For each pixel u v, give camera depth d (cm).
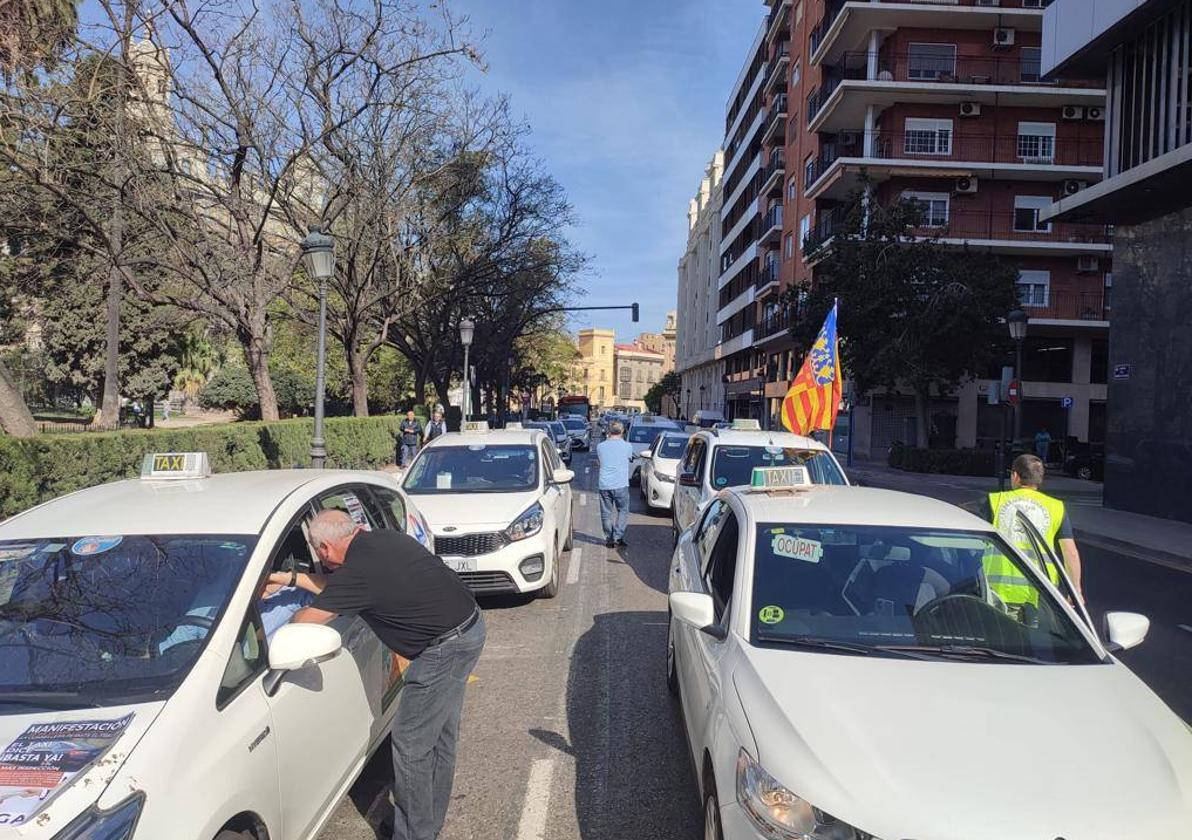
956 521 412
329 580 335
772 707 294
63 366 3341
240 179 1520
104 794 230
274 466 1670
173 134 1435
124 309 3250
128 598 315
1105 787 253
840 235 2914
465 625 352
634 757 464
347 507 438
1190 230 1557
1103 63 1739
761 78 5178
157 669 287
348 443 2200
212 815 248
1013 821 239
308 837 320
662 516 1527
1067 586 413
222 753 265
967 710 290
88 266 1689
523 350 4872
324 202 1983
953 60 3422
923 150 3456
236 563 334
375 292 2247
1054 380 3731
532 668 620
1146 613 852
